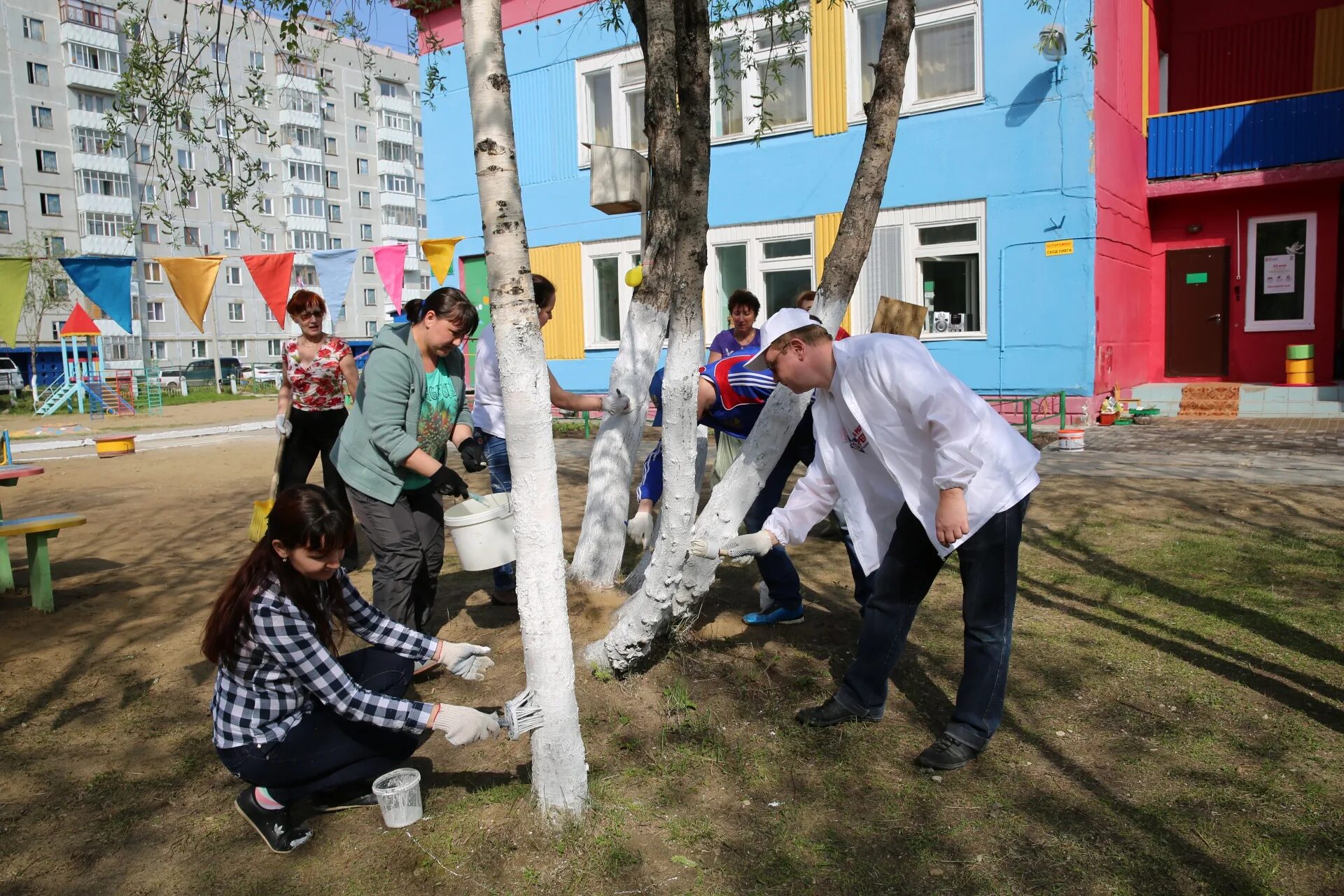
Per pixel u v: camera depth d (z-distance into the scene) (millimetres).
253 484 9641
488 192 2609
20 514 8031
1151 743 3266
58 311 41719
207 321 50562
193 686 4023
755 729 3479
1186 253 13719
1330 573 5051
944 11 11602
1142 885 2482
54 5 44688
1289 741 3227
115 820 2963
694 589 3797
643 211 5121
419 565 3963
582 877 2588
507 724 2734
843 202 12547
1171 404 12562
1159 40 14141
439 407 4133
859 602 4473
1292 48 13898
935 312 12211
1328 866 2529
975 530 3049
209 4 5094
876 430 3166
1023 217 11352
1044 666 3951
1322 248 12773
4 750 3441
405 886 2576
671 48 3955
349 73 53438
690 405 3547
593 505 4641
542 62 15016
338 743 2775
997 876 2557
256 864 2709
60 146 45719
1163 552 5605
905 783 3074
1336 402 11703
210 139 5273
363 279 57250
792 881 2561
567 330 15398
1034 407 11523
